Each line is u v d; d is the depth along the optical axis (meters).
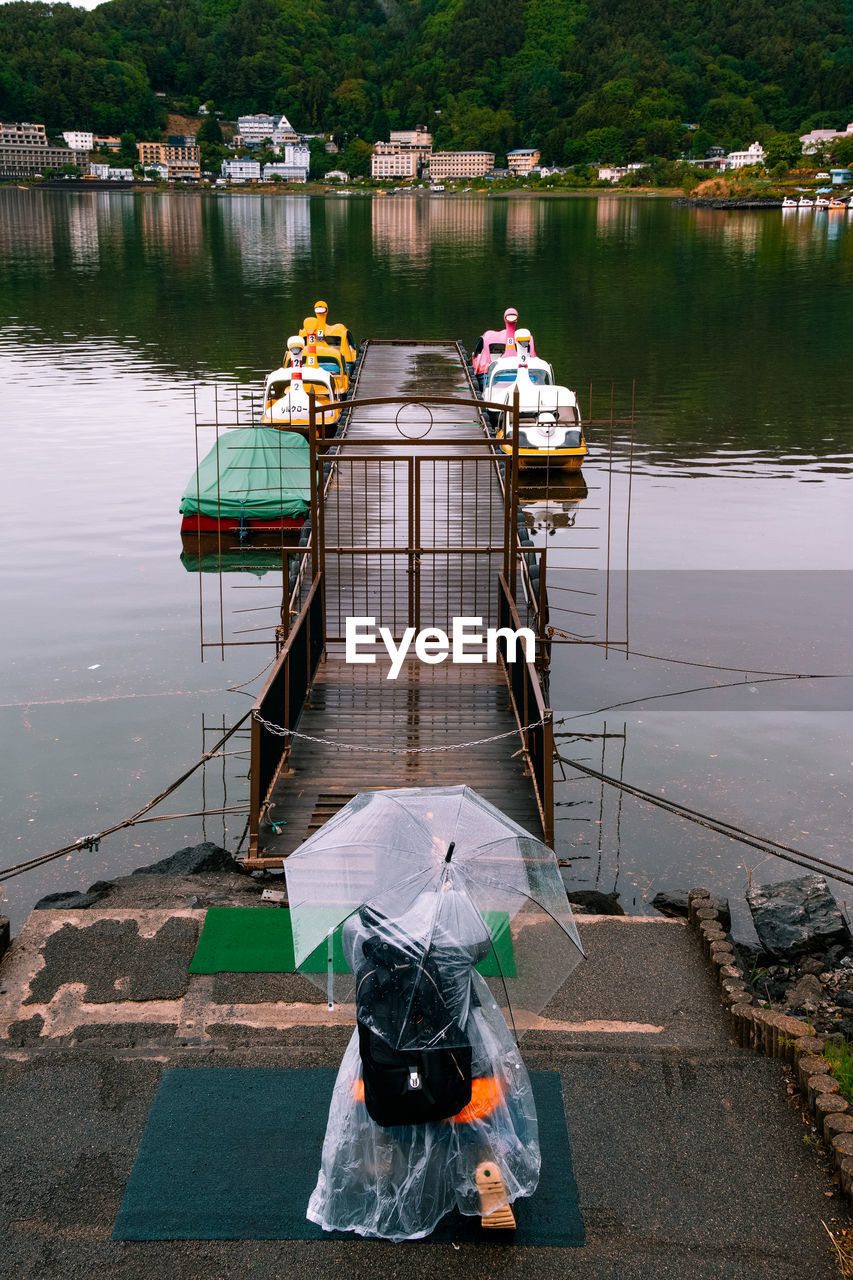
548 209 168.62
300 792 9.35
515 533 12.25
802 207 167.00
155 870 8.45
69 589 16.30
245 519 18.98
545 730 8.53
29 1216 4.13
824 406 29.81
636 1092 4.85
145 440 26.72
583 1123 4.66
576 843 9.08
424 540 15.44
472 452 20.89
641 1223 4.12
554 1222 4.11
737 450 25.30
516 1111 4.08
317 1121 4.63
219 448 20.41
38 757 10.74
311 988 5.88
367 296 53.25
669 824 9.41
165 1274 3.87
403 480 19.02
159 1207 4.15
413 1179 3.95
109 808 9.77
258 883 8.13
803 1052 4.96
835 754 10.74
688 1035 5.59
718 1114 4.71
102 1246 3.98
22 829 9.41
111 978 5.93
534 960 4.13
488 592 13.92
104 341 40.97
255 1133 4.55
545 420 22.94
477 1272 3.89
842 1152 4.29
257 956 6.14
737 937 7.88
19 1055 5.19
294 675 10.56
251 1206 4.16
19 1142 4.52
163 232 104.69
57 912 6.55
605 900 8.01
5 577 16.88
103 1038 5.43
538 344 39.16
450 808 4.06
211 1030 5.51
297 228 113.62
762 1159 4.45
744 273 64.94
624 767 10.45
